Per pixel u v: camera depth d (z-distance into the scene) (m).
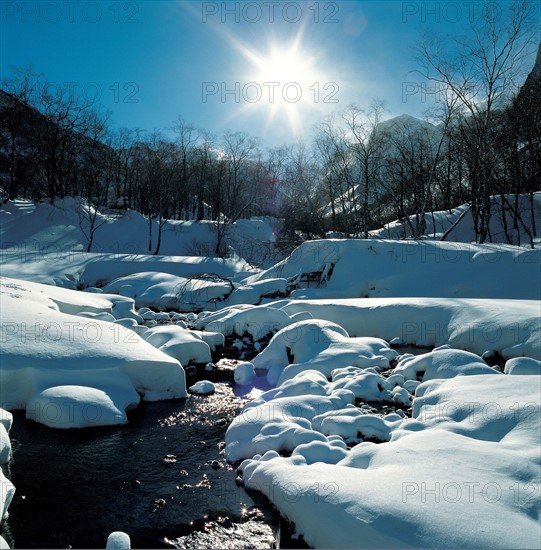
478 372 8.77
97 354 9.11
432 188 39.06
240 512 5.48
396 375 9.46
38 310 11.09
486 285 17.39
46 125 39.62
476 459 5.23
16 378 8.45
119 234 35.84
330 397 8.05
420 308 13.15
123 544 4.79
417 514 4.23
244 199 48.97
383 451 5.66
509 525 4.05
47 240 32.72
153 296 20.27
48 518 5.45
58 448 7.18
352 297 18.56
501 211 29.28
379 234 35.09
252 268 28.86
